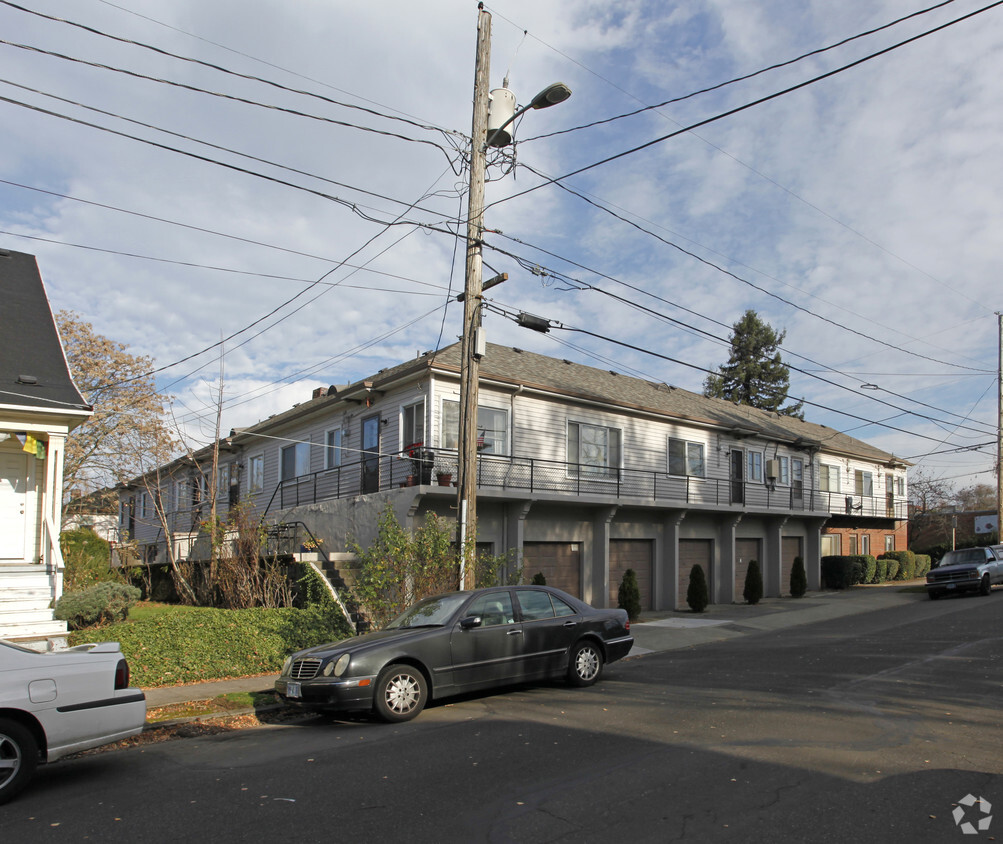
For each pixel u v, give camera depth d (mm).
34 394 14641
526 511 18281
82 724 6195
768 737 7035
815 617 19891
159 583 21859
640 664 12664
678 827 4855
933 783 5609
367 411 19938
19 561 15727
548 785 5789
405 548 12836
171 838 4984
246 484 26969
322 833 4961
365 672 8188
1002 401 29922
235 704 9672
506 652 9438
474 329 12422
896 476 40188
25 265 19078
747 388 58281
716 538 25359
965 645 12719
